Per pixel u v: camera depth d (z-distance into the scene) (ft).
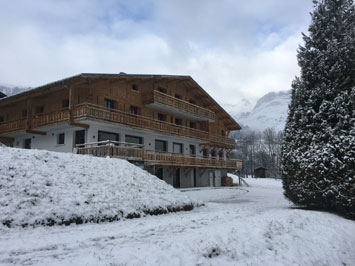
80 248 18.58
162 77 85.61
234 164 115.75
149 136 83.15
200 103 112.27
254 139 381.19
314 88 40.34
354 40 38.68
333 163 34.30
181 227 26.63
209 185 106.63
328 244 24.26
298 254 20.94
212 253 18.51
